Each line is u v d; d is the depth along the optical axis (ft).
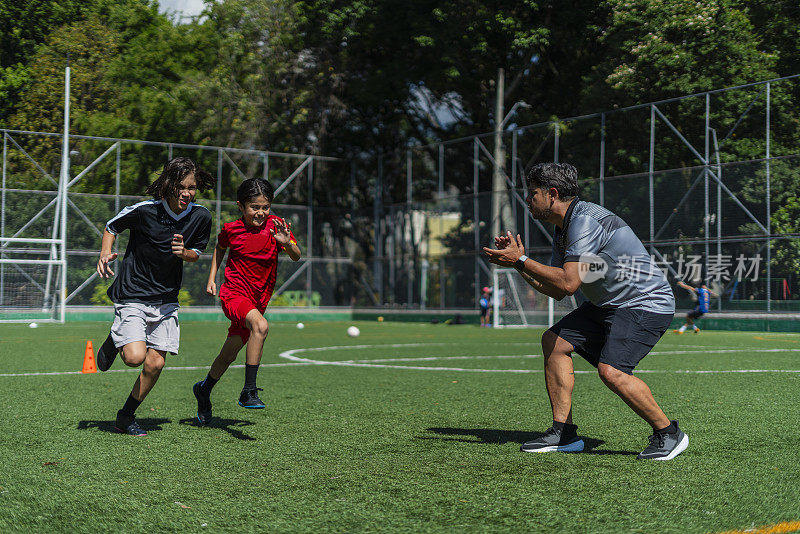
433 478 13.19
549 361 15.62
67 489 12.48
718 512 10.99
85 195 87.10
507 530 10.18
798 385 27.63
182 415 20.70
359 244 108.27
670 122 74.59
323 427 18.70
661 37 82.99
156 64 115.85
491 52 102.37
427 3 104.27
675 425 14.85
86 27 113.50
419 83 110.42
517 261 14.38
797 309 62.90
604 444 16.33
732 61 81.82
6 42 112.98
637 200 74.69
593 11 97.19
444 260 95.55
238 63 112.06
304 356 42.19
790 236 63.41
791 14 85.15
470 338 61.87
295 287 103.35
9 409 21.67
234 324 18.11
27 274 79.36
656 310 14.34
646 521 10.55
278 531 10.21
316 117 112.06
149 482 12.95
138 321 16.67
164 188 16.37
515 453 15.39
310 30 109.09
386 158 108.37
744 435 17.35
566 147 83.30
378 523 10.52
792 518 10.68
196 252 16.33
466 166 98.78
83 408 21.90
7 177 85.76
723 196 67.92
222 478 13.23
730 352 44.78
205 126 109.09
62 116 109.60
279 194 104.58
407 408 22.04
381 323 95.35
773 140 67.87
